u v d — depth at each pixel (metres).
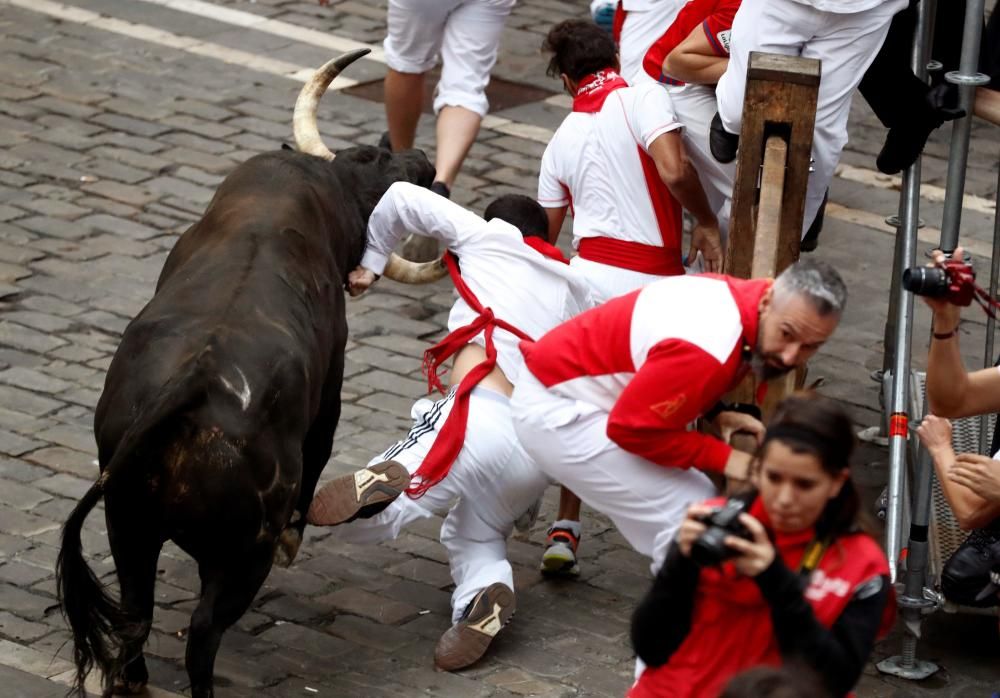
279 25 29.33
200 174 23.28
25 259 20.55
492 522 13.56
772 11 14.09
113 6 29.75
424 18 21.38
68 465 16.17
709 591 8.83
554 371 10.86
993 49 15.27
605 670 13.38
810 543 8.58
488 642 13.23
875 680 13.52
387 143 17.80
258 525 11.68
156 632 13.65
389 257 14.95
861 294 21.23
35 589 14.02
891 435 14.09
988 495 11.67
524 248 13.88
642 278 15.53
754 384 11.66
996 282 15.16
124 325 19.22
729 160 14.85
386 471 13.11
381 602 14.39
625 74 17.73
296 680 12.95
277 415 11.80
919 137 14.43
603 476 10.80
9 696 12.20
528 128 25.72
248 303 12.30
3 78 26.09
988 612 13.64
